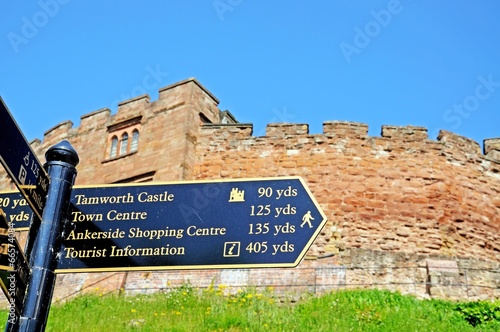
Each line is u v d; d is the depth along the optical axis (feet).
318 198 79.77
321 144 82.99
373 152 82.28
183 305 62.54
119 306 62.69
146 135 88.63
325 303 64.75
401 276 73.77
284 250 19.61
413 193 80.23
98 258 19.99
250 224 20.11
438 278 73.31
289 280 71.41
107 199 20.92
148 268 19.70
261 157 84.02
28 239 17.17
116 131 91.81
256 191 20.63
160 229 20.29
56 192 17.33
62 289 74.79
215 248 19.80
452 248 78.02
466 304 65.92
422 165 81.92
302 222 20.02
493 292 75.00
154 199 20.79
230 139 85.97
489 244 81.00
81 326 53.93
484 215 82.28
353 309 62.64
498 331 59.36
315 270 72.64
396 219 78.54
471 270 75.82
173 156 84.84
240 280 71.05
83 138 94.07
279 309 62.95
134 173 86.79
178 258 19.79
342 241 76.54
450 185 81.56
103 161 90.33
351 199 79.36
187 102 87.81
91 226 20.45
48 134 98.94
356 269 73.72
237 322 56.18
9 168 16.05
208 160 85.40
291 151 83.41
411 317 61.26
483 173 84.74
